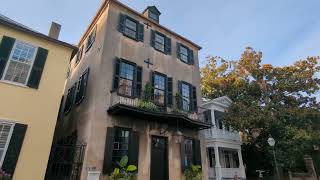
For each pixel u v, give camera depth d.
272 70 22.73
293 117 20.08
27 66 10.06
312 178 23.69
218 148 19.94
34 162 8.97
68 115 14.69
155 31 15.40
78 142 11.23
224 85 24.89
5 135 8.81
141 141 11.72
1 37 9.70
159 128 12.73
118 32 13.14
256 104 20.94
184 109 14.38
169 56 15.37
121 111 10.94
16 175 8.48
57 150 11.22
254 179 22.22
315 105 21.38
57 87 10.39
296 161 21.95
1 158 8.43
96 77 11.83
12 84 9.38
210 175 18.28
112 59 12.30
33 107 9.56
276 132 20.36
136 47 13.66
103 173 9.88
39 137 9.35
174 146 13.01
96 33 14.19
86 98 12.19
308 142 19.91
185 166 13.09
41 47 10.55
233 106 20.53
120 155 10.85
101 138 10.42
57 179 10.42
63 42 11.08
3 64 9.38
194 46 17.84
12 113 9.02
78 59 16.58
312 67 21.94
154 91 13.36
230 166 21.42
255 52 23.80
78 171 9.87
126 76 12.56
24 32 10.20
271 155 20.16
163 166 12.27
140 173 10.97
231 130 20.98
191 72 16.47
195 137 14.52
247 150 23.08
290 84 21.52
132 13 14.45
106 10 13.73
